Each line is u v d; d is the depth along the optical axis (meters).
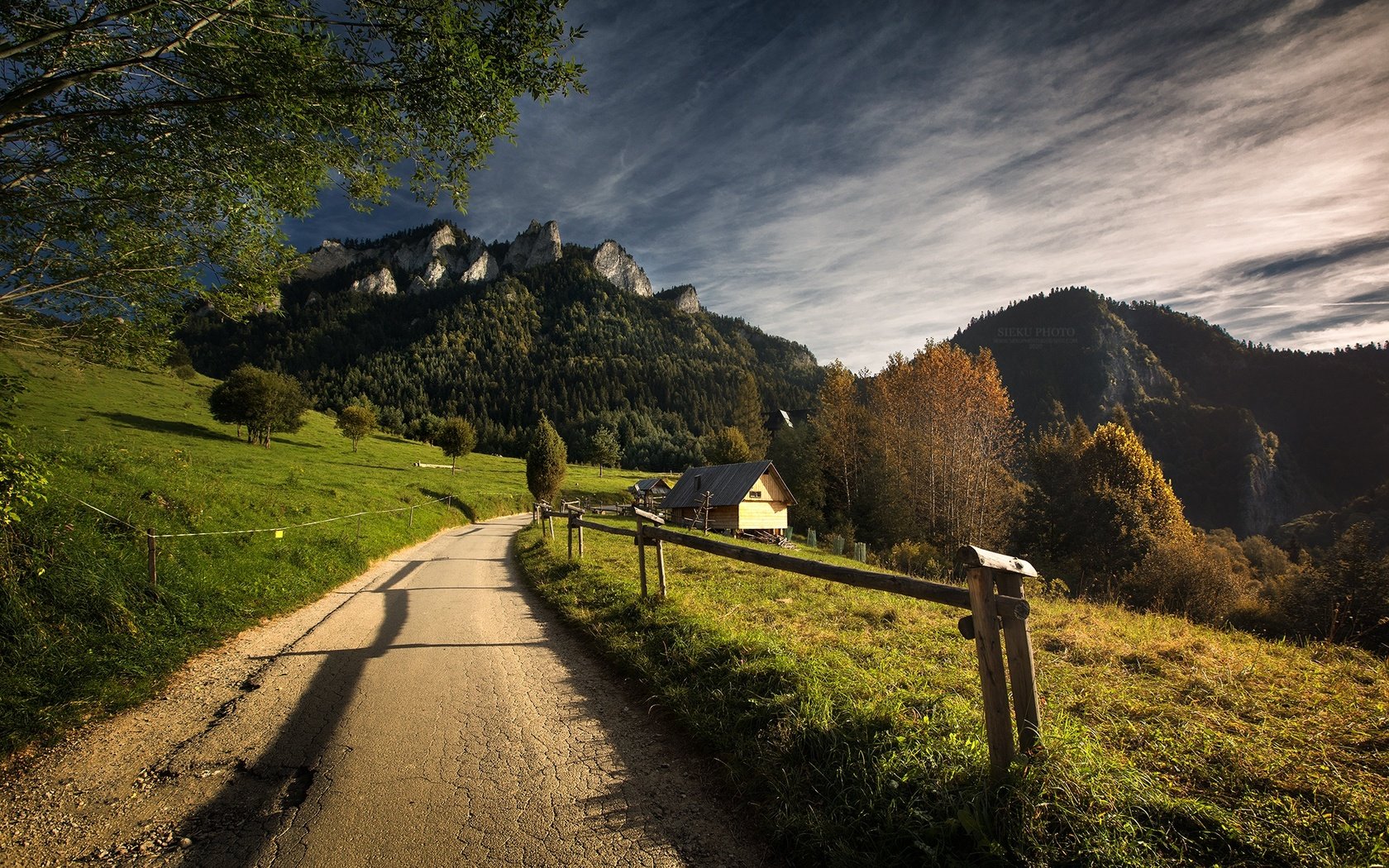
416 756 3.78
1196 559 22.16
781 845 2.78
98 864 2.69
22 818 3.10
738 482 34.88
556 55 5.38
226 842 2.84
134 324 6.18
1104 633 6.95
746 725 3.90
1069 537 33.41
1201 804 2.53
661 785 3.38
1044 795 2.59
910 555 25.84
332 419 81.31
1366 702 4.32
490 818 3.02
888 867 2.49
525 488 52.16
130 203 5.57
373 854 2.71
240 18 4.67
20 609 5.16
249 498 12.90
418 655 6.18
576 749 3.87
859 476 41.75
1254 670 5.12
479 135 5.73
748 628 6.27
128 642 5.71
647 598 7.56
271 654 6.22
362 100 5.35
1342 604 15.62
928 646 5.84
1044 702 4.20
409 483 37.66
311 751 3.87
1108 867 2.24
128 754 3.85
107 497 8.73
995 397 33.19
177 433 39.50
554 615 8.13
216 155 5.59
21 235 5.47
